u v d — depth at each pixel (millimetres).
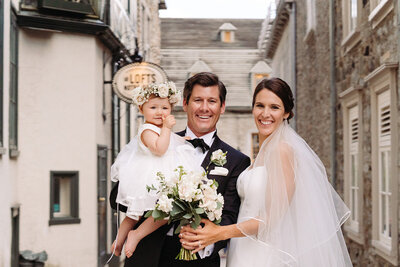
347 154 8609
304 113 13648
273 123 3645
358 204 7617
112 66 11320
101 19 9977
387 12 6184
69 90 9320
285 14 17141
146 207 3350
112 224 11258
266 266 3422
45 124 9047
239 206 3709
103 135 10523
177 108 23672
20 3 8695
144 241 3521
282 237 3408
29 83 8906
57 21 8961
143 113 3557
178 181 3174
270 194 3398
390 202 6348
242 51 27531
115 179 3621
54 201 9320
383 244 6449
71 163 9289
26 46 8891
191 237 3223
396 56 5922
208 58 27469
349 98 8258
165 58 27594
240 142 24734
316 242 3416
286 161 3471
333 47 9477
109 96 11180
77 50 9422
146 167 3432
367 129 7305
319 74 11156
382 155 6738
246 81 26516
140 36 16219
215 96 3691
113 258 10906
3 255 7355
